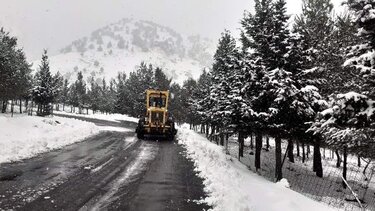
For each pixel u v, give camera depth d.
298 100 18.50
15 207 7.79
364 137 14.55
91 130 28.64
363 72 12.11
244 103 20.33
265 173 23.00
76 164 13.64
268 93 19.02
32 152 15.59
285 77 18.23
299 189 20.27
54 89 62.66
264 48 19.77
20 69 51.75
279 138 19.97
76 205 8.25
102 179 11.26
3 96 44.25
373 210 17.53
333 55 21.09
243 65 20.23
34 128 23.50
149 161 15.56
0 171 11.43
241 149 27.67
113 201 8.80
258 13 20.94
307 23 24.42
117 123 49.12
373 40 12.48
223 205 8.52
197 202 9.14
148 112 26.83
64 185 10.11
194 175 12.78
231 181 11.13
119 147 20.17
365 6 11.77
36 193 9.05
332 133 15.84
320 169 25.59
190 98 60.75
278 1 19.66
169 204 8.83
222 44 34.44
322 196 19.25
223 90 28.84
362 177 28.25
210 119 36.78
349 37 20.73
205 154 17.20
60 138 21.00
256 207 8.90
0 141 16.11
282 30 19.19
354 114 12.20
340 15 22.45
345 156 22.42
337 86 20.25
